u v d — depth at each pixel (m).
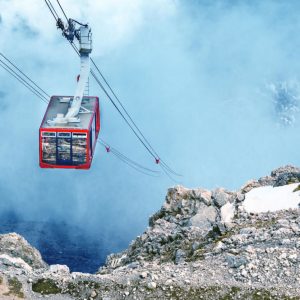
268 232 82.62
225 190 101.75
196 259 81.88
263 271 73.94
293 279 72.19
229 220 91.25
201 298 71.75
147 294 73.00
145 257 91.06
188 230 91.69
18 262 81.81
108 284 74.94
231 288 72.44
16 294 74.56
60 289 75.25
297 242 78.38
